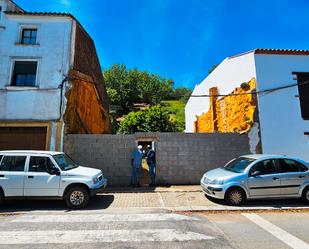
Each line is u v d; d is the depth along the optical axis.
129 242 4.73
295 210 7.22
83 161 10.65
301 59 12.12
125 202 8.10
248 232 5.32
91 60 15.46
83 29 13.66
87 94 13.90
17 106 11.19
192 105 21.67
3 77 11.45
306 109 11.82
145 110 27.00
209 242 4.74
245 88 12.18
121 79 59.81
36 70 11.72
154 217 6.43
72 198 7.35
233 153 11.12
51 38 11.98
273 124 11.45
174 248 4.46
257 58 11.92
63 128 10.91
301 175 7.82
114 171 10.65
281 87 11.73
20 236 5.04
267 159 8.02
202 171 10.91
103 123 18.05
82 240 4.83
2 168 7.44
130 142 10.88
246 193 7.61
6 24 12.02
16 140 10.99
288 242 4.75
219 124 15.12
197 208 7.33
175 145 10.98
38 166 7.51
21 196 7.25
